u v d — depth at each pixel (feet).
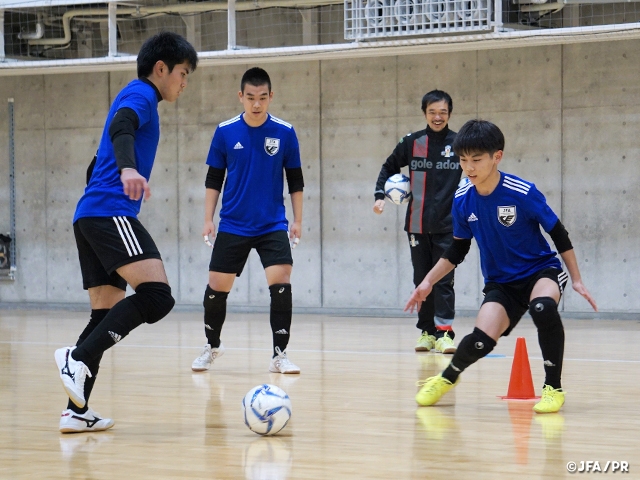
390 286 46.75
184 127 50.85
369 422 17.30
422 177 31.32
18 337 36.37
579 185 43.09
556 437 15.66
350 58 47.32
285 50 42.34
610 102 42.42
